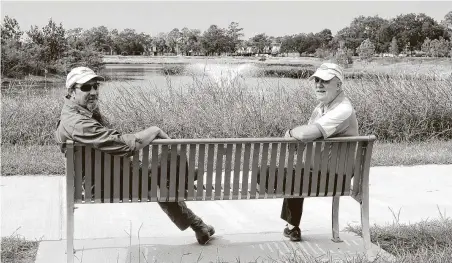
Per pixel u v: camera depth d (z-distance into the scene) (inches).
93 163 166.4
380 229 203.3
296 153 180.5
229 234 203.5
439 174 302.7
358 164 181.6
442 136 413.4
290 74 474.3
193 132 371.9
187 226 185.8
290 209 192.5
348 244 193.5
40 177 278.4
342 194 183.6
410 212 235.6
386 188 273.4
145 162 168.7
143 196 171.2
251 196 179.2
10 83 459.5
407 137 398.6
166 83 402.9
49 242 189.6
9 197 244.2
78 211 229.9
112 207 237.1
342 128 178.1
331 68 179.8
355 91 423.2
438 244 189.3
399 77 446.0
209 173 174.4
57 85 476.1
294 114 383.6
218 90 394.9
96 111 170.6
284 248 189.3
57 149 339.0
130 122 370.0
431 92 417.1
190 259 177.2
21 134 359.6
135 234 203.2
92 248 185.2
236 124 368.2
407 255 173.3
